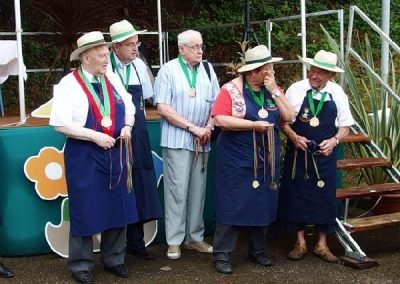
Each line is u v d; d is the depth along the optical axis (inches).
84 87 157.3
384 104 228.5
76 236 160.1
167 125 181.3
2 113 239.5
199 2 423.5
